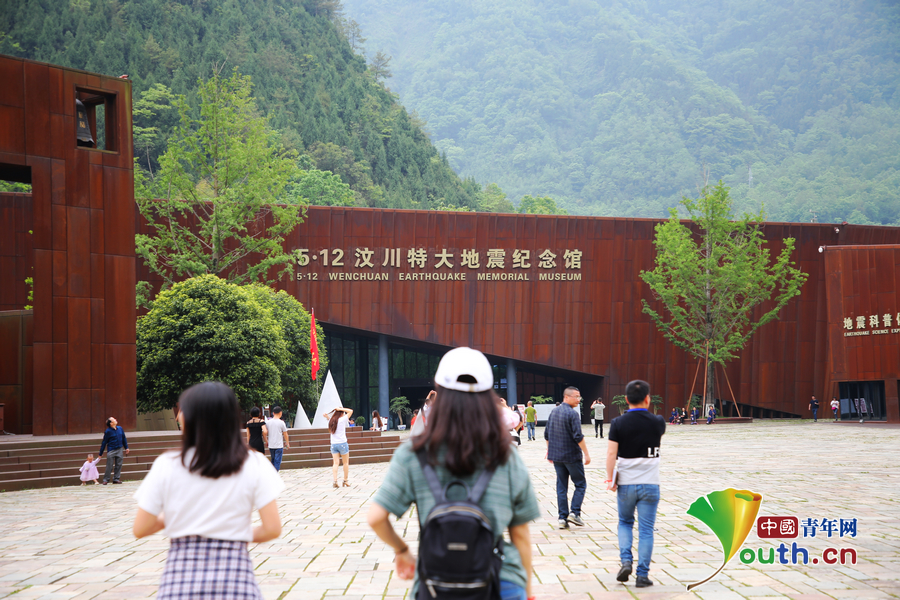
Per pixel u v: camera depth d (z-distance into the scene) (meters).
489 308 42.72
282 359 26.77
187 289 25.38
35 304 18.12
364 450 21.59
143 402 24.84
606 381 43.81
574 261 43.56
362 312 41.22
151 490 2.92
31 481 15.16
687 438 26.86
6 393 20.69
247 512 2.96
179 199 35.38
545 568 6.46
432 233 42.09
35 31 93.69
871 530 8.00
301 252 40.47
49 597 5.73
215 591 2.78
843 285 36.91
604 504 10.83
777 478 13.20
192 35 105.62
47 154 18.50
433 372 48.34
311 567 6.69
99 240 19.17
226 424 2.95
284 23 123.25
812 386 45.62
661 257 41.47
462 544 2.41
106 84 19.55
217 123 31.42
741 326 42.28
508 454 2.69
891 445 21.62
